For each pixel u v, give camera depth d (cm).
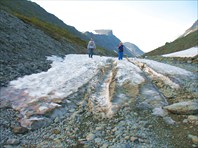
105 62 2386
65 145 911
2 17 3033
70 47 4222
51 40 3653
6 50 2044
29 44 2627
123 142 910
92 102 1275
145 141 916
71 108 1219
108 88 1470
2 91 1330
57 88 1446
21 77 1609
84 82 1592
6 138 946
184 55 3469
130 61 2484
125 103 1234
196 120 1038
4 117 1077
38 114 1105
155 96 1324
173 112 1131
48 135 984
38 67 1934
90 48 2939
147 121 1071
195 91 1441
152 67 2000
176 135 952
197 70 2217
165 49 9906
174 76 1736
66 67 2077
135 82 1540
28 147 902
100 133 995
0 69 1617
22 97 1283
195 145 872
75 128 1035
